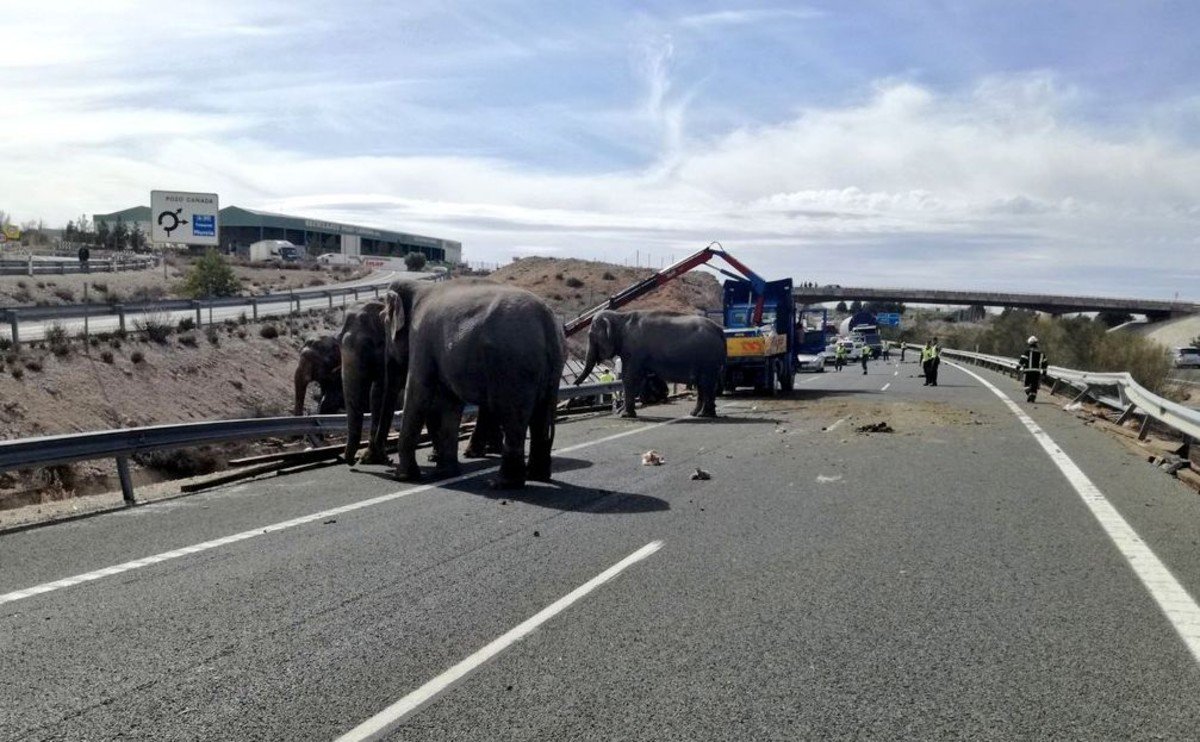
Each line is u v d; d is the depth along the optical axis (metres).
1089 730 4.52
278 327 36.47
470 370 11.27
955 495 10.88
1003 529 8.98
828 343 60.41
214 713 4.68
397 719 4.61
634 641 5.74
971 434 17.69
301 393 22.88
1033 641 5.77
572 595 6.71
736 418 21.44
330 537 8.62
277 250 91.38
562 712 4.69
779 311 30.66
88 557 7.89
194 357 29.89
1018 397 28.38
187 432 11.84
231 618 6.19
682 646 5.65
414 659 5.43
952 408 23.91
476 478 12.26
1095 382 23.70
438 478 12.26
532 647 5.63
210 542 8.44
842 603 6.54
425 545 8.27
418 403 12.11
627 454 14.72
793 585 6.99
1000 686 5.05
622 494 10.94
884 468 13.10
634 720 4.59
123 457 10.80
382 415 13.80
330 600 6.59
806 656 5.48
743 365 28.05
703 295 84.81
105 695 4.90
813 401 26.72
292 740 4.39
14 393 23.03
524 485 11.52
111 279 52.44
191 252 89.94
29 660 5.42
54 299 42.59
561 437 17.30
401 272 86.94
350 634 5.86
